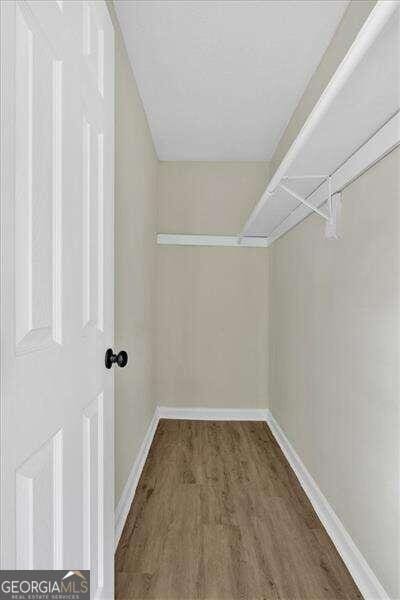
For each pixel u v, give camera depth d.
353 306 1.92
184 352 4.20
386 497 1.58
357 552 1.82
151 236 3.67
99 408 1.29
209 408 4.19
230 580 1.79
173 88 2.82
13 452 0.71
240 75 2.66
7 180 0.69
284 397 3.43
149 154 3.47
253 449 3.37
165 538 2.10
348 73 1.12
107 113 1.36
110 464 1.39
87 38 1.15
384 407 1.61
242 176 4.23
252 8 2.07
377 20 0.93
